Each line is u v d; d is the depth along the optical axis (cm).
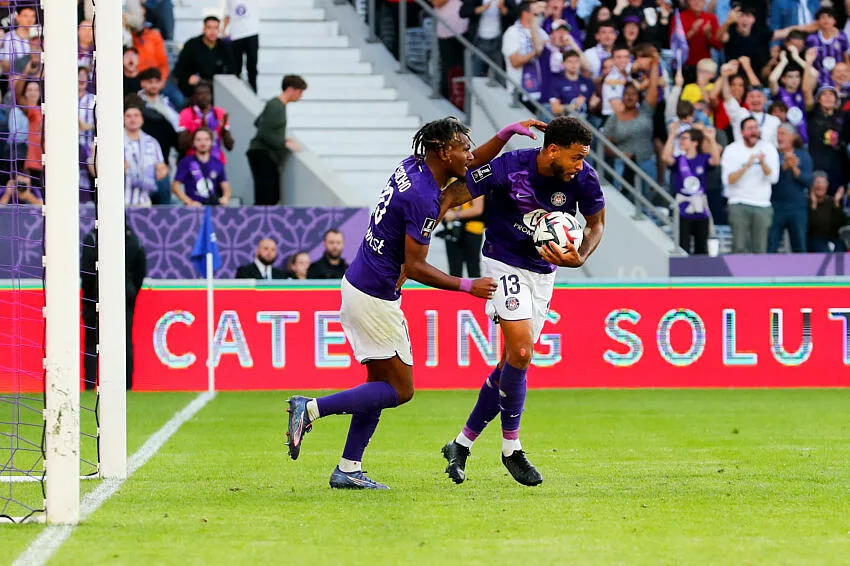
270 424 2345
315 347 3050
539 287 1578
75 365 1301
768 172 3578
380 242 1462
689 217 3575
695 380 3125
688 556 1137
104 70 1605
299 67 3975
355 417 1549
